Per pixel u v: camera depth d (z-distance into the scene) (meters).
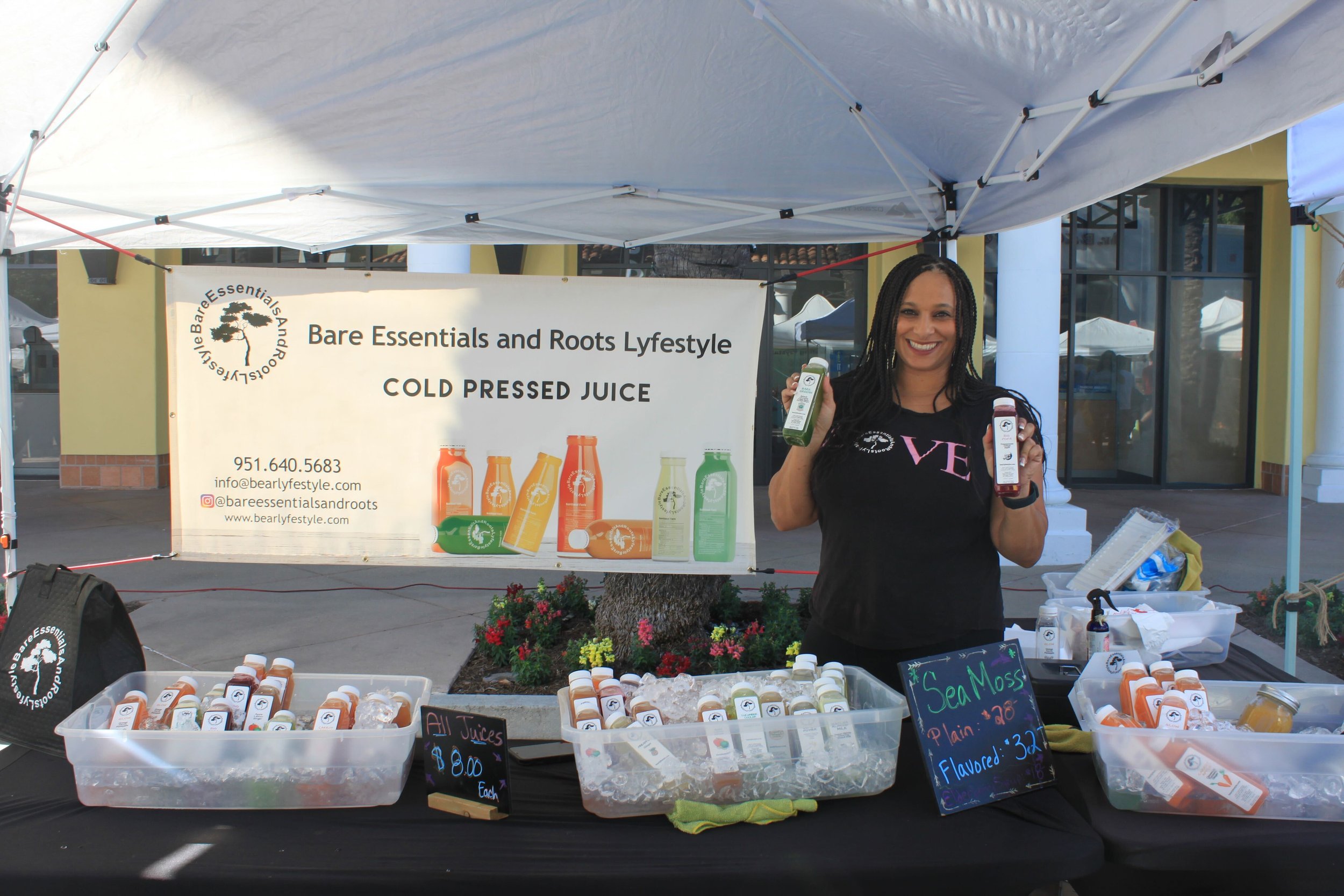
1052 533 6.77
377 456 3.13
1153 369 11.05
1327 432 10.19
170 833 1.85
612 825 1.89
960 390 2.34
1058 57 2.37
